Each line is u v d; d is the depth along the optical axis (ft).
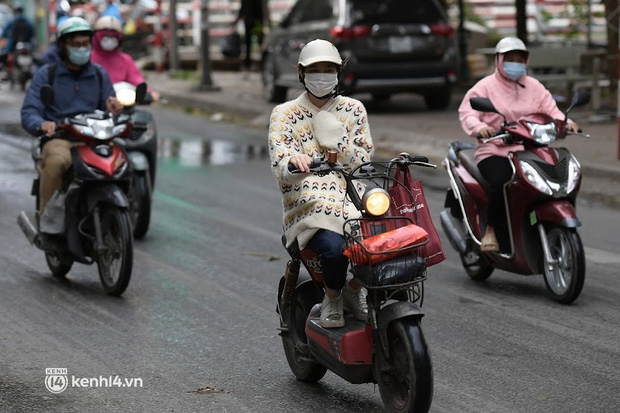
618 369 40.04
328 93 35.55
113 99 51.57
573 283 48.65
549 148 50.88
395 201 34.12
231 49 162.71
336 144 35.27
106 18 66.90
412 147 98.07
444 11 129.90
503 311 48.39
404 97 139.54
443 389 37.68
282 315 38.75
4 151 99.45
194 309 48.39
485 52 121.90
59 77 53.21
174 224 68.13
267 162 94.48
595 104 109.70
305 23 125.08
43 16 226.99
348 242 33.27
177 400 36.52
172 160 95.61
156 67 184.55
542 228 50.34
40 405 35.88
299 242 35.04
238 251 60.39
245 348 42.65
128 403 36.19
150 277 54.44
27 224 54.34
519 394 37.14
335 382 38.75
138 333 44.60
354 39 116.67
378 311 33.27
